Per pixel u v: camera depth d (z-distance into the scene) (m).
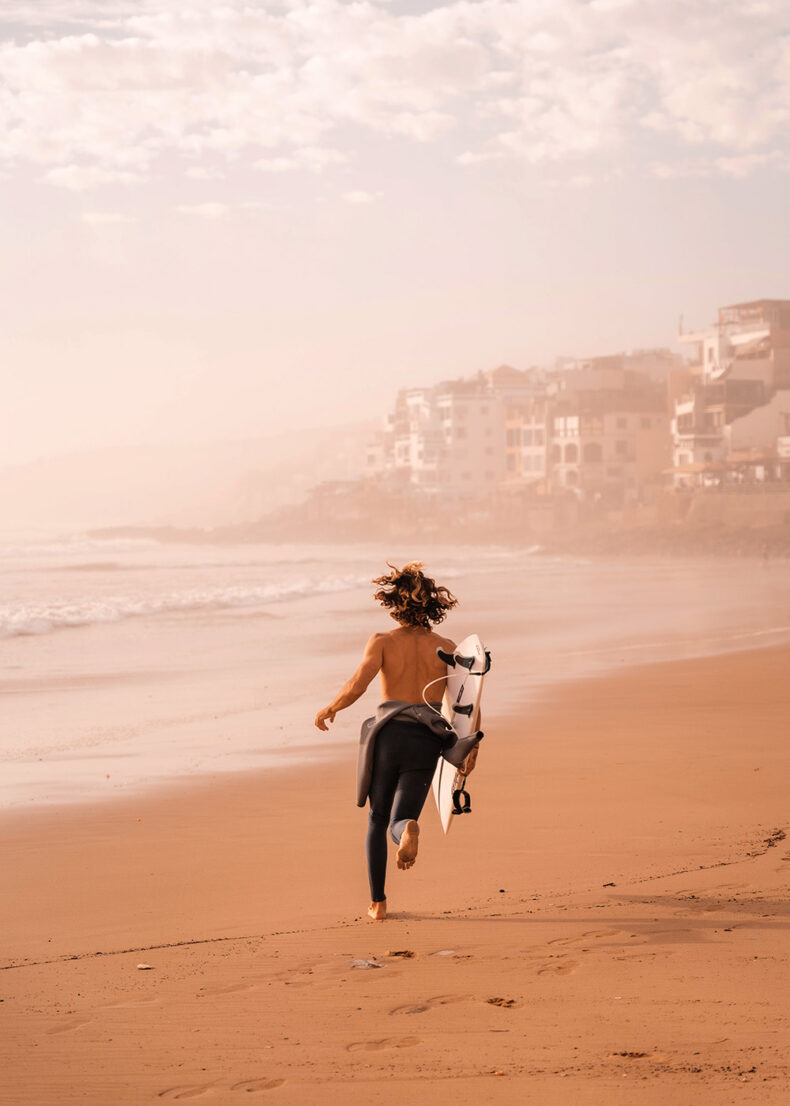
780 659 21.00
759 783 9.44
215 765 11.50
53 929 5.82
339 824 8.53
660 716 14.11
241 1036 3.93
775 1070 3.38
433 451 156.88
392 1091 3.39
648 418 130.25
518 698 16.19
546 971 4.51
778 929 4.97
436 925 5.41
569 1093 3.30
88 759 11.99
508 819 8.26
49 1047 3.89
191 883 6.78
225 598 43.91
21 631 30.27
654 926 5.14
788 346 111.12
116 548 149.62
